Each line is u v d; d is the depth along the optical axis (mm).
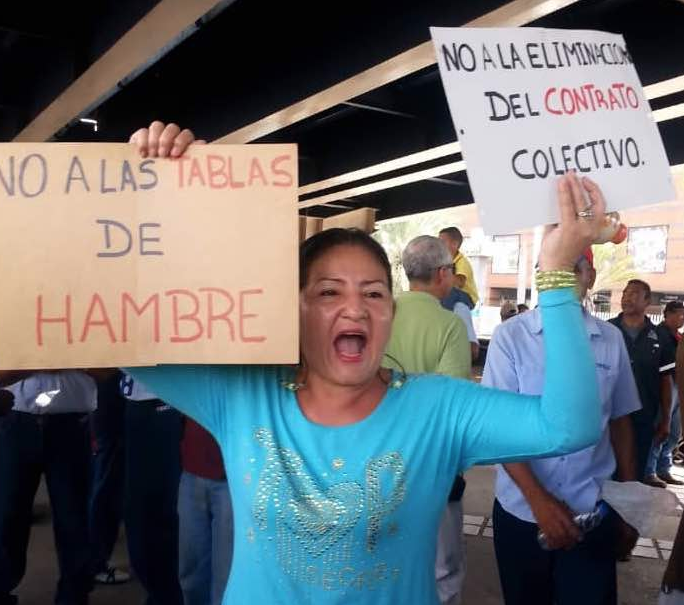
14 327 1427
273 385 1559
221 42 5484
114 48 4770
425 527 1461
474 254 33344
